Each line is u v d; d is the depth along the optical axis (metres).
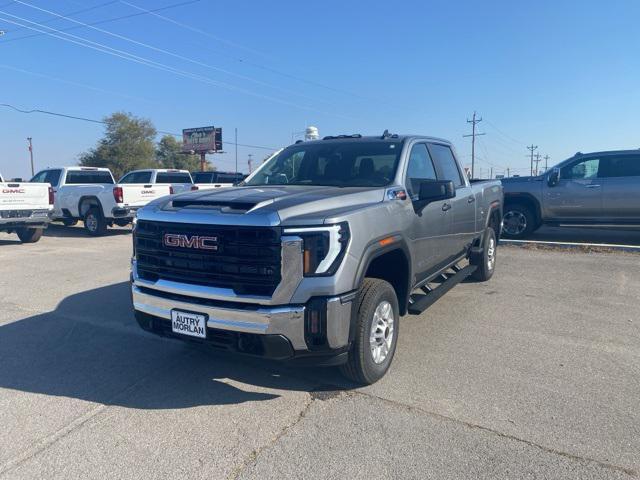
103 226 14.32
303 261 3.31
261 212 3.36
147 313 3.85
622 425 3.35
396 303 4.17
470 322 5.57
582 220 11.31
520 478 2.79
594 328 5.34
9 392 3.93
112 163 65.62
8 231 12.78
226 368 4.36
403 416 3.49
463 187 6.26
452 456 3.01
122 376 4.22
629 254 9.77
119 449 3.12
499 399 3.73
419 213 4.66
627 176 10.85
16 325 5.60
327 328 3.34
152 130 68.94
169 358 4.61
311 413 3.55
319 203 3.57
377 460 2.97
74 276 8.23
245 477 2.83
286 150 5.66
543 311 5.98
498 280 7.62
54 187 15.80
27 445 3.17
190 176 19.83
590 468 2.88
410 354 4.63
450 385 3.97
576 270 8.31
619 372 4.20
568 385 3.96
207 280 3.53
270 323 3.28
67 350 4.83
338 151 5.12
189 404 3.71
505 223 12.12
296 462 2.96
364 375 3.80
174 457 3.03
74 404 3.73
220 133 54.50
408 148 4.95
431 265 5.23
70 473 2.88
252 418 3.49
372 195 4.06
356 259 3.51
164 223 3.70
